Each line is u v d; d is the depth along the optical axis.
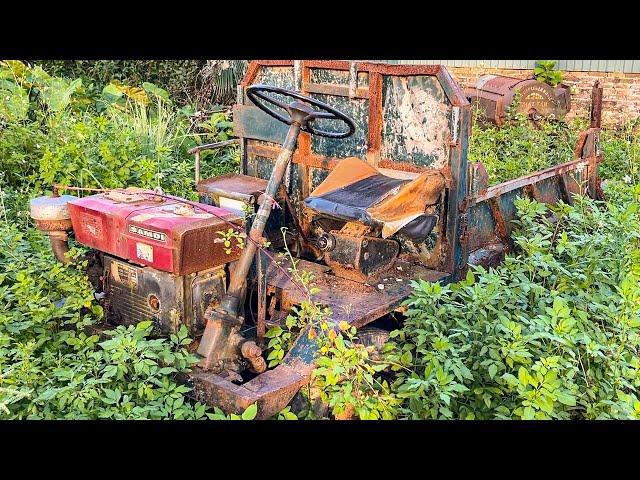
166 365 3.54
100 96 10.23
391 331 4.03
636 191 5.46
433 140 4.39
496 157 7.16
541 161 7.03
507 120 8.66
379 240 4.13
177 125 9.09
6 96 7.79
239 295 3.64
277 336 3.71
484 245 4.96
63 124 7.49
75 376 3.39
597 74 10.17
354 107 4.69
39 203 4.00
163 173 7.12
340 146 4.81
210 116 10.62
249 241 3.64
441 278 4.34
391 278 4.33
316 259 4.87
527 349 3.60
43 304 3.78
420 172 4.48
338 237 4.11
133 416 3.25
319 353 3.54
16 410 3.36
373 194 4.11
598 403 3.54
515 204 4.97
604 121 10.22
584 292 4.29
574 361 3.69
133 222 3.63
